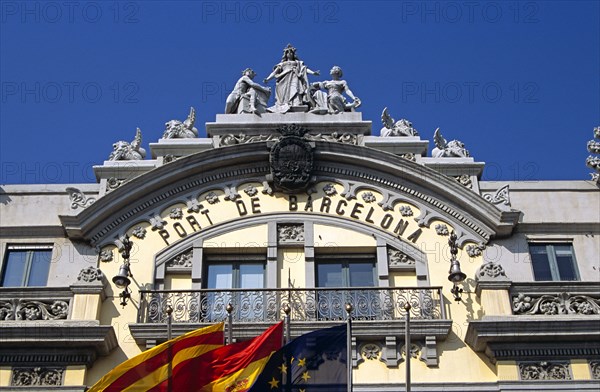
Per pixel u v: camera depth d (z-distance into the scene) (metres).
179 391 21.28
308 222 25.44
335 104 27.66
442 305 23.70
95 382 22.58
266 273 24.88
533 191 26.17
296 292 23.92
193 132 27.27
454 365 22.91
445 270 24.66
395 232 25.30
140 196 25.61
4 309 23.53
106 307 23.91
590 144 26.89
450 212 25.53
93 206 25.11
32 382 22.42
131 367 21.31
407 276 24.66
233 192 25.92
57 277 24.53
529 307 23.61
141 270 24.61
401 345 23.14
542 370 22.59
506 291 23.77
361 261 25.12
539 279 24.80
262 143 26.22
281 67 28.66
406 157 26.56
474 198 25.36
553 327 22.69
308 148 26.12
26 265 24.92
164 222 25.41
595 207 25.92
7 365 22.58
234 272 25.00
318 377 21.12
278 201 25.86
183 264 24.81
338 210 25.66
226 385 21.28
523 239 25.27
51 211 25.72
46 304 23.67
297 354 21.31
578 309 23.61
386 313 23.67
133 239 25.14
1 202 25.75
